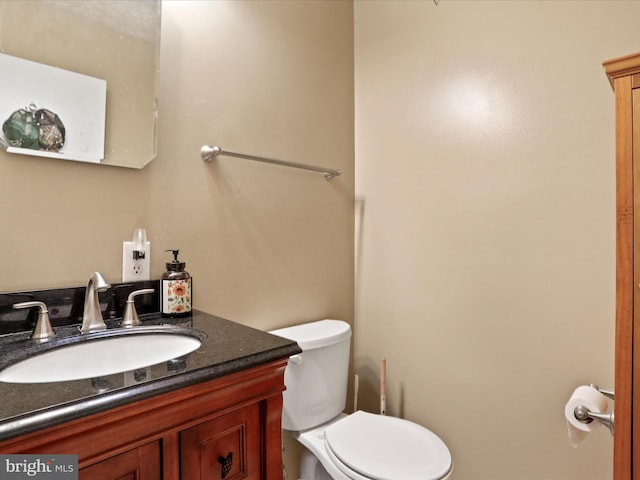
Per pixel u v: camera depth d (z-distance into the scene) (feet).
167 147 3.64
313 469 4.35
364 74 5.78
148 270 3.46
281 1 4.83
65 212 3.01
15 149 2.79
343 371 4.67
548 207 3.95
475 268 4.51
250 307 4.37
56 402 1.59
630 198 2.27
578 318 3.77
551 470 3.93
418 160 5.08
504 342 4.27
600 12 3.62
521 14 4.13
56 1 3.02
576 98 3.76
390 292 5.40
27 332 2.71
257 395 2.30
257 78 4.50
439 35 4.85
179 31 3.76
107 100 3.25
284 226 4.78
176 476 1.92
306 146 5.11
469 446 4.55
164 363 2.08
